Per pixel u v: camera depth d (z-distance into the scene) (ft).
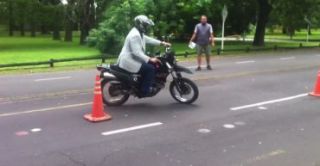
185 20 115.96
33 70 55.21
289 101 34.76
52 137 23.86
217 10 111.34
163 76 31.81
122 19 84.89
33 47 110.73
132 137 24.08
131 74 31.01
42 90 38.96
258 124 27.25
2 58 73.56
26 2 161.48
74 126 26.17
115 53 83.51
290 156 21.07
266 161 20.34
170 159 20.56
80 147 22.22
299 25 158.81
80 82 44.11
